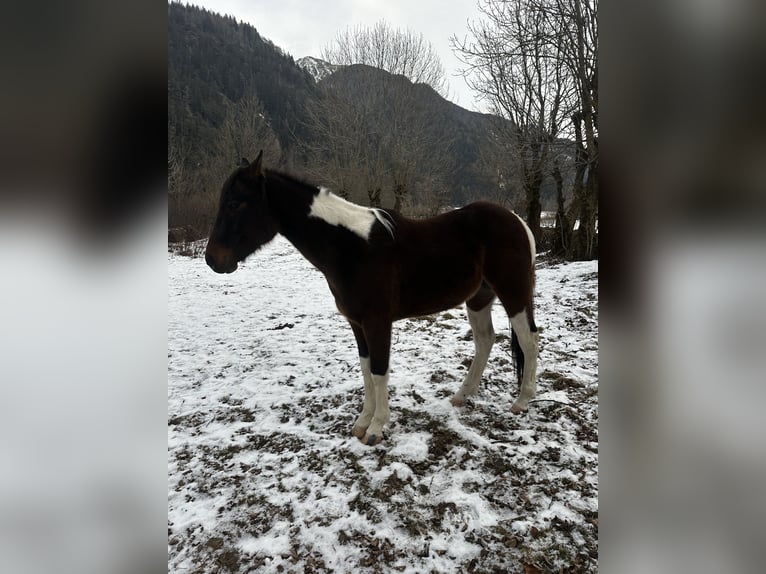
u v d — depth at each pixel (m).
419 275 2.63
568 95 9.60
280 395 3.51
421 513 2.11
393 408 3.13
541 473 2.35
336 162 18.78
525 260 2.80
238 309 6.57
